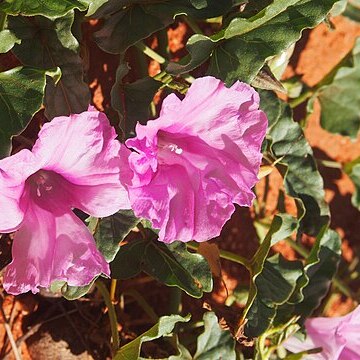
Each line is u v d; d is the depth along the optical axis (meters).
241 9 0.62
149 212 0.54
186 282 0.62
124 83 0.62
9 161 0.51
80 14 0.60
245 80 0.59
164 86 0.61
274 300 0.67
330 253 0.71
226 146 0.56
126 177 0.54
